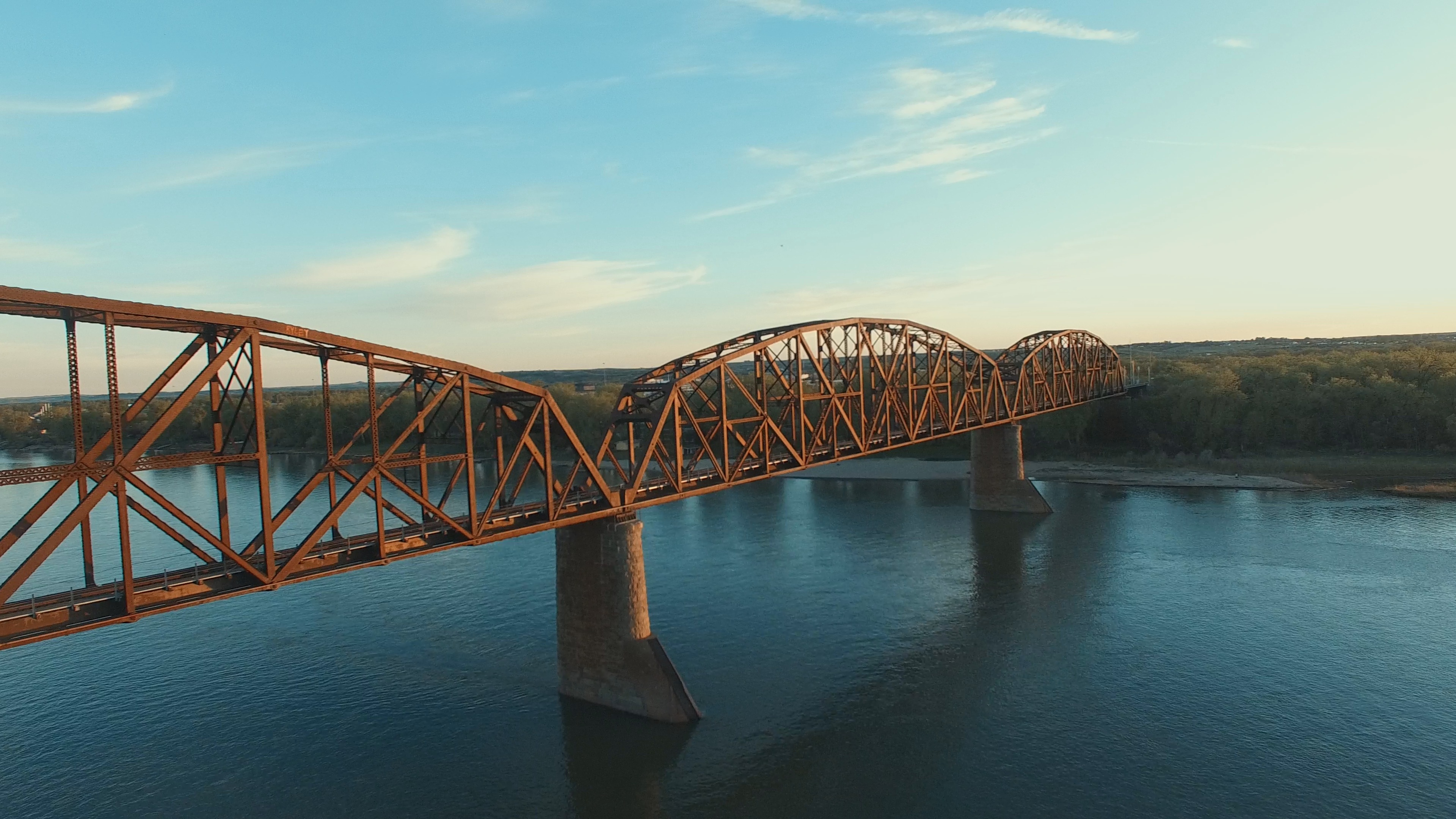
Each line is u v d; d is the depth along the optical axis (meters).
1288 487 90.12
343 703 39.94
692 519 83.50
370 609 53.69
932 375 66.81
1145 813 30.09
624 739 36.25
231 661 45.41
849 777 32.97
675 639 47.91
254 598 56.53
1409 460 101.19
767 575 61.06
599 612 39.31
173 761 34.75
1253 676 41.19
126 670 44.28
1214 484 94.06
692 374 43.09
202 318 22.91
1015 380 89.31
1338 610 49.84
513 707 39.53
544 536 74.31
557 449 137.50
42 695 41.28
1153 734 35.81
